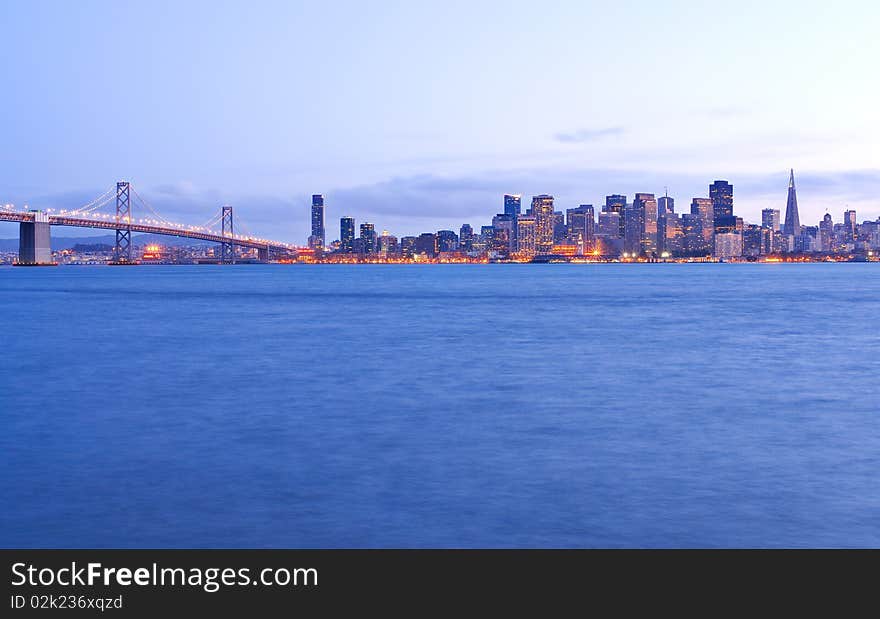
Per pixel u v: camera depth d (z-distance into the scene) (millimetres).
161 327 57250
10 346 43938
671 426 21000
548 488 15180
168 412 23359
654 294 113812
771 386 28188
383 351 40531
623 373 31781
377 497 14656
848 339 46344
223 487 15320
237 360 36781
